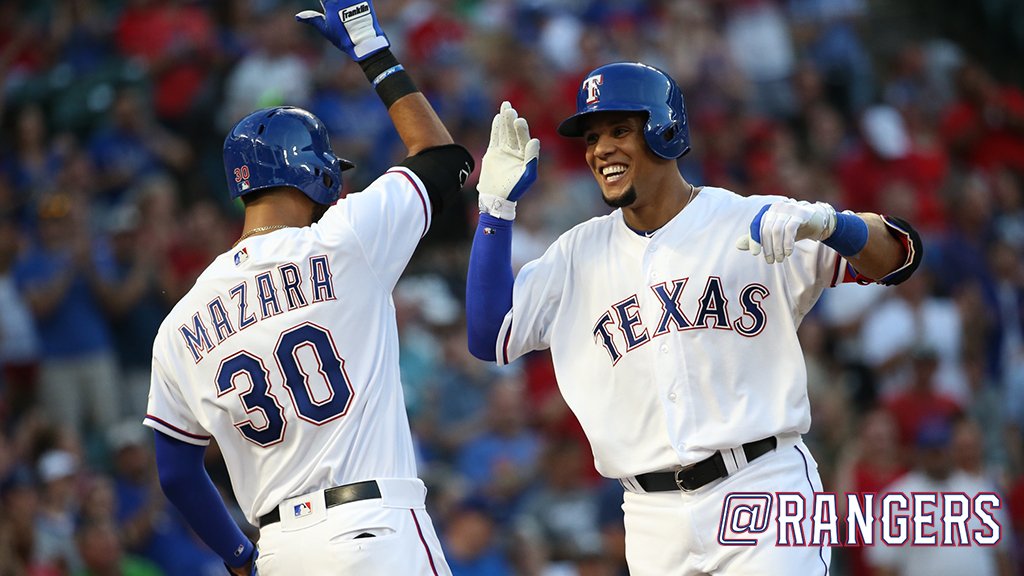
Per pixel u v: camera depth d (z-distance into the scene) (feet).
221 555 58.44
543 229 150.10
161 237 134.21
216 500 57.26
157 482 113.29
